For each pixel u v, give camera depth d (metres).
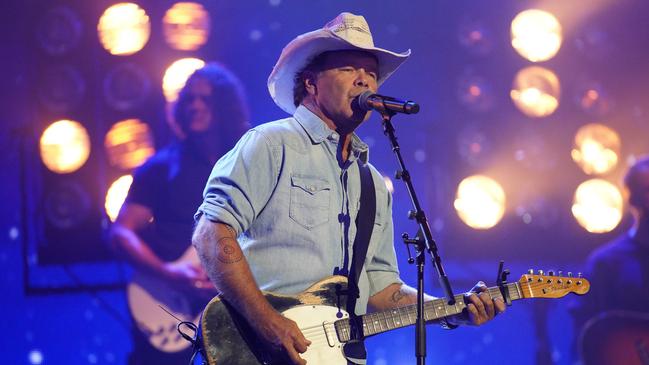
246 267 12.32
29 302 28.59
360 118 13.43
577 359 25.47
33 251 28.36
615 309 24.77
